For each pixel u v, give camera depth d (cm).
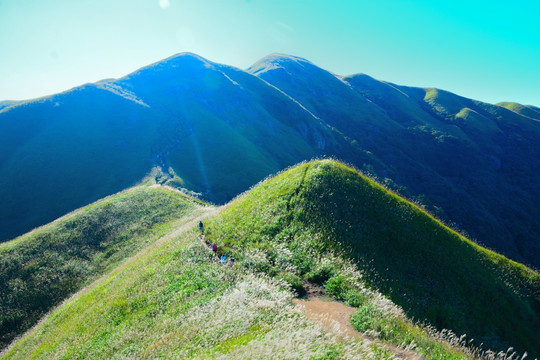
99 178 13138
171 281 2002
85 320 2058
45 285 3525
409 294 1895
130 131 17188
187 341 1259
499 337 1878
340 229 2323
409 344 1093
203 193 13038
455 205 15850
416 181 18525
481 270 2348
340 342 1084
